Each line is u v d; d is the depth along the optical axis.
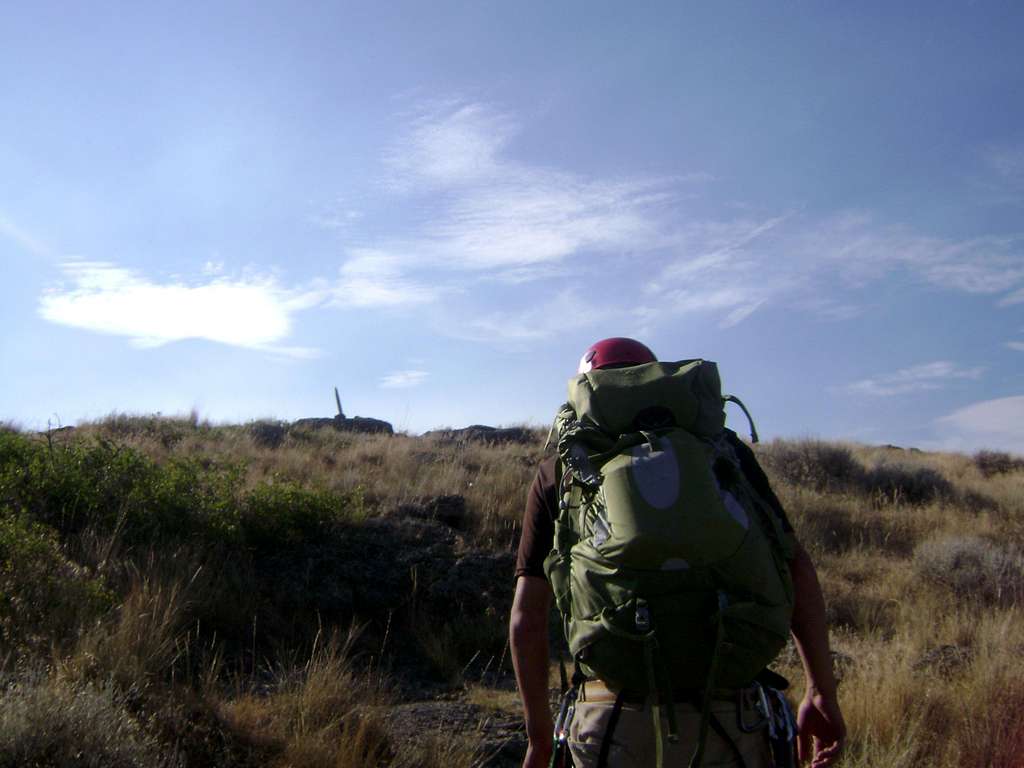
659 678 2.37
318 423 20.31
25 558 6.60
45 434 11.60
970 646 7.89
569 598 2.48
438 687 7.08
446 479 11.98
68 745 4.11
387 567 8.91
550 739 2.64
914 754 5.20
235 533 8.69
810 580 2.65
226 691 5.82
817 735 2.65
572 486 2.56
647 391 2.58
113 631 5.89
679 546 2.30
